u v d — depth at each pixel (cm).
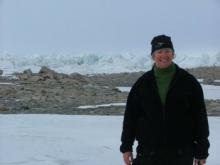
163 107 467
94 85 3850
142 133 476
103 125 1507
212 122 1634
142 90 476
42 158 895
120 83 6084
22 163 846
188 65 15638
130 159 491
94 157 910
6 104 2539
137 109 487
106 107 2411
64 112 2144
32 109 2302
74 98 2964
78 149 1001
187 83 468
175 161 464
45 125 1495
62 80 3859
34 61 16300
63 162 860
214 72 8488
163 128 465
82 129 1387
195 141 477
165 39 472
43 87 3519
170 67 472
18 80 4650
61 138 1177
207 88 5100
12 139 1151
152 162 468
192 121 473
